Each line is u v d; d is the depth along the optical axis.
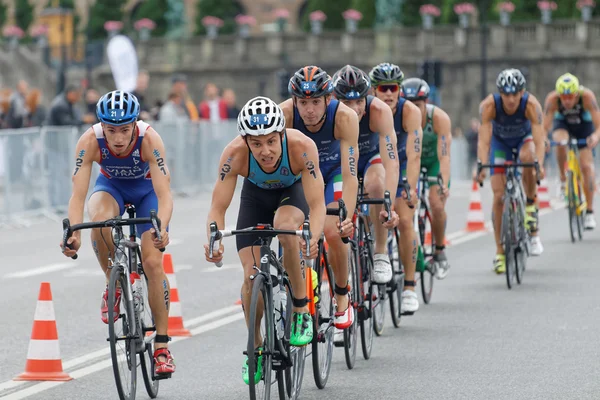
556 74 139.12
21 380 20.50
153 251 19.05
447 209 56.22
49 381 20.42
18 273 35.28
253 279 16.91
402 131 25.34
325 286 20.08
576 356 21.62
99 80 147.88
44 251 41.06
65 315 27.41
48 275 34.78
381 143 22.69
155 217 17.89
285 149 17.45
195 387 19.86
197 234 45.75
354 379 20.22
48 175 52.41
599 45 137.88
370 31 147.38
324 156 20.59
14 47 142.62
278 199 18.16
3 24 197.75
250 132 16.70
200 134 66.94
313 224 17.56
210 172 68.62
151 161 19.11
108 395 19.30
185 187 65.12
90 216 19.17
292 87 19.38
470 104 142.75
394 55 146.38
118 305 17.86
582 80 138.38
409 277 25.47
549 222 48.50
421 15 162.12
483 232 45.50
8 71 141.38
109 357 22.55
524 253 32.09
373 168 23.64
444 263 29.30
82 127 54.72
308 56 150.88
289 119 20.02
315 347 19.11
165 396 19.23
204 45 154.50
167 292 19.19
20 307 28.77
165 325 19.16
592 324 25.03
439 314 26.89
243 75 152.50
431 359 21.77
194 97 154.50
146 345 18.86
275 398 18.59
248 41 153.38
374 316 23.97
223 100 73.69
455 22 152.88
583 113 40.38
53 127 52.72
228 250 40.69
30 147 51.09
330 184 21.03
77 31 190.75
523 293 29.70
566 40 139.12
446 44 144.12
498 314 26.61
